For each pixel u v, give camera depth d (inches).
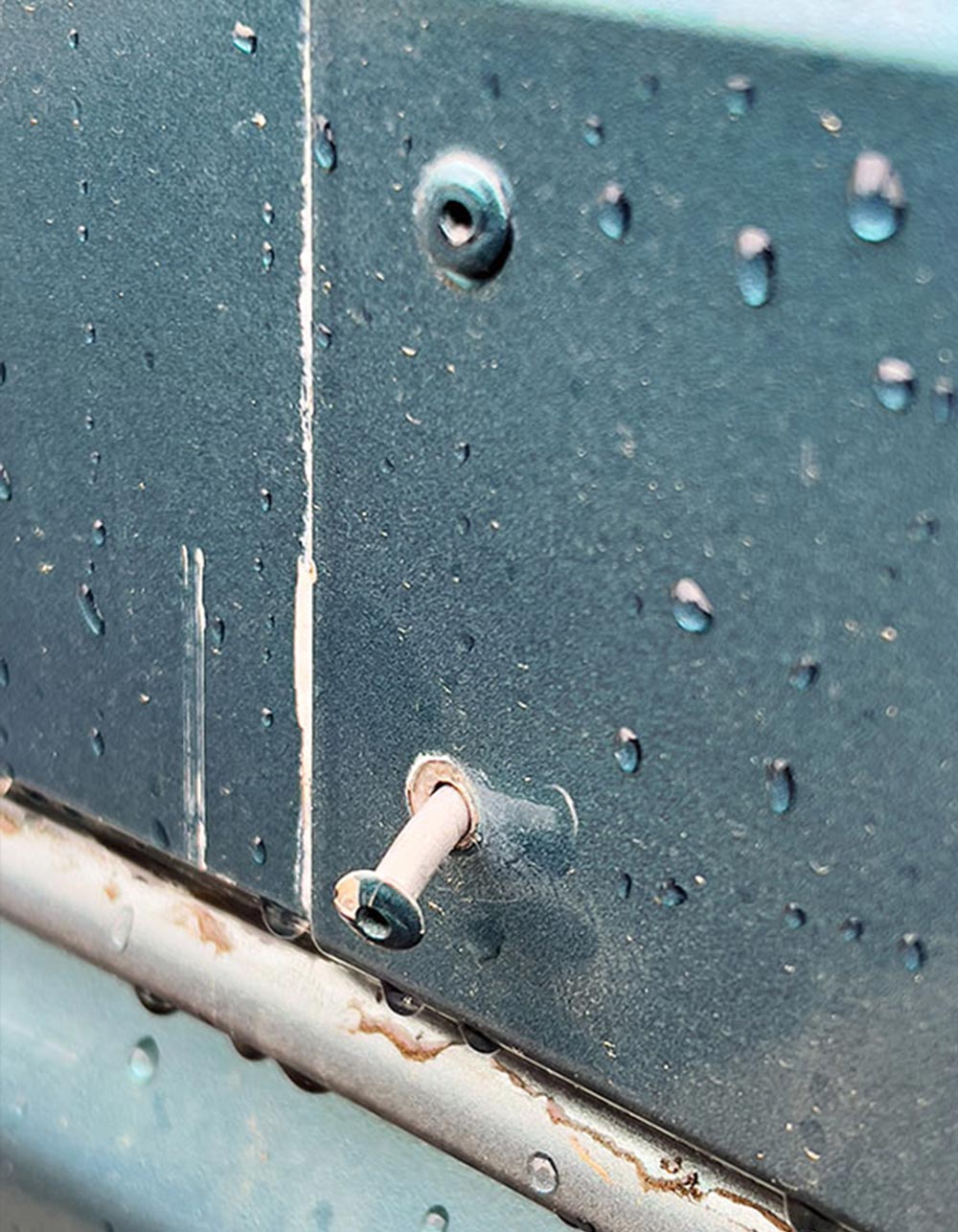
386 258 7.1
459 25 6.7
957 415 6.2
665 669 7.0
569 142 6.6
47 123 7.9
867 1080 7.1
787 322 6.4
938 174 6.0
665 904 7.4
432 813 7.6
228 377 7.8
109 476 8.4
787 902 7.0
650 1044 7.7
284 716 8.2
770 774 6.9
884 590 6.4
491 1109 8.6
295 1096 9.4
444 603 7.5
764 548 6.6
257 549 8.0
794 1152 7.4
